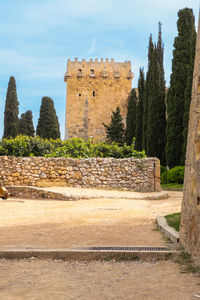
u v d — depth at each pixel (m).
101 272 5.07
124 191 19.77
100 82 63.62
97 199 16.00
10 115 57.81
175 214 10.12
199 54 5.97
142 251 5.83
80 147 23.91
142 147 40.44
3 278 4.80
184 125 28.92
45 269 5.28
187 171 6.19
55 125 60.88
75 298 3.95
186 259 5.43
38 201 15.62
